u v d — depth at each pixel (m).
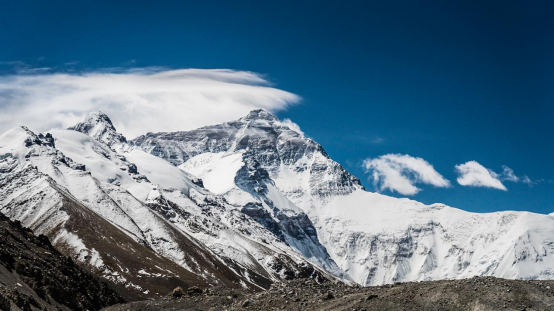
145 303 87.81
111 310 85.06
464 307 81.69
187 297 92.19
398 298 84.62
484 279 89.50
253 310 83.19
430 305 82.38
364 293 88.50
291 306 84.38
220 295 92.50
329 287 96.44
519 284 87.56
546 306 81.75
